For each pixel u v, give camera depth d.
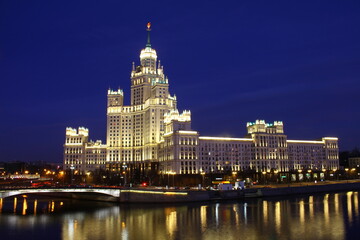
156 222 131.00
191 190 194.88
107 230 118.94
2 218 146.50
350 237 102.88
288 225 121.62
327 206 166.25
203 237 106.69
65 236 110.94
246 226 121.12
